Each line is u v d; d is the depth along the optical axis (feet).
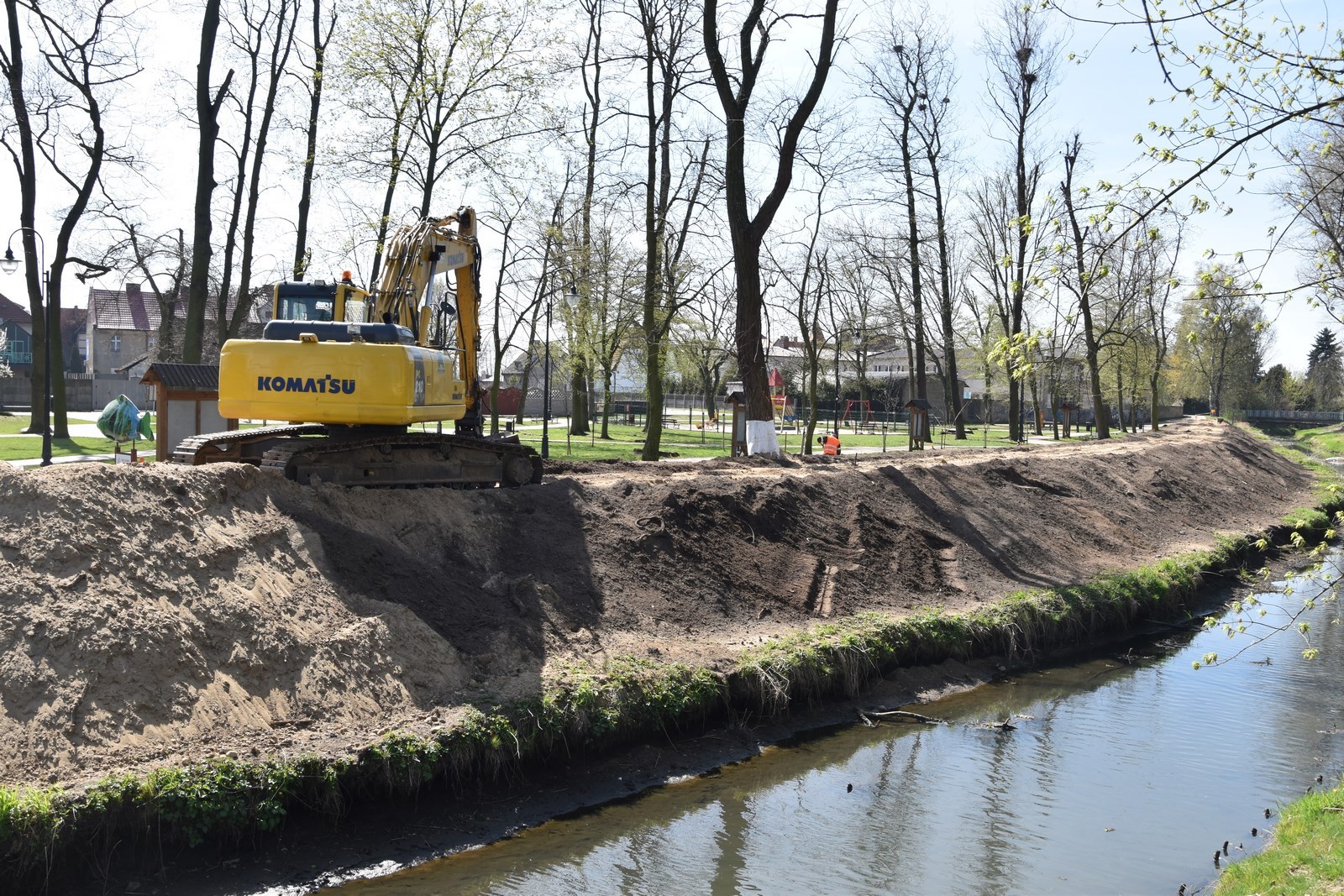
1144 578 63.26
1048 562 64.80
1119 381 173.78
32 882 23.17
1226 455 120.57
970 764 37.47
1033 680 48.70
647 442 92.84
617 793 32.89
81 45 95.76
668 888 27.17
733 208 72.59
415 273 47.16
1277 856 27.20
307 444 40.73
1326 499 103.55
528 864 27.84
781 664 40.83
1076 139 133.49
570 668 36.19
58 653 26.94
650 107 87.15
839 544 55.47
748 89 72.33
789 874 28.37
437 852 27.86
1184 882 28.48
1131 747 39.70
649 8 84.48
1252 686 48.62
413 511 41.52
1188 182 27.14
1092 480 86.33
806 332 100.01
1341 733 41.81
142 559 30.50
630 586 44.09
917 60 124.47
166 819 24.88
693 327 121.60
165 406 60.64
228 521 34.22
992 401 266.57
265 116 93.30
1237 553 77.71
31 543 28.94
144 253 114.93
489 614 38.06
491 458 48.85
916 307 132.98
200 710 28.07
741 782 34.81
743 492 55.06
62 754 25.22
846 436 162.61
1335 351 329.52
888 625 47.26
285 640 31.35
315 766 27.58
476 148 80.12
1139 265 138.62
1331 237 36.17
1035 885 28.17
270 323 42.78
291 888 25.25
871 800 33.83
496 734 31.37
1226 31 27.17
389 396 41.42
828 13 68.49
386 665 32.65
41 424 108.78
